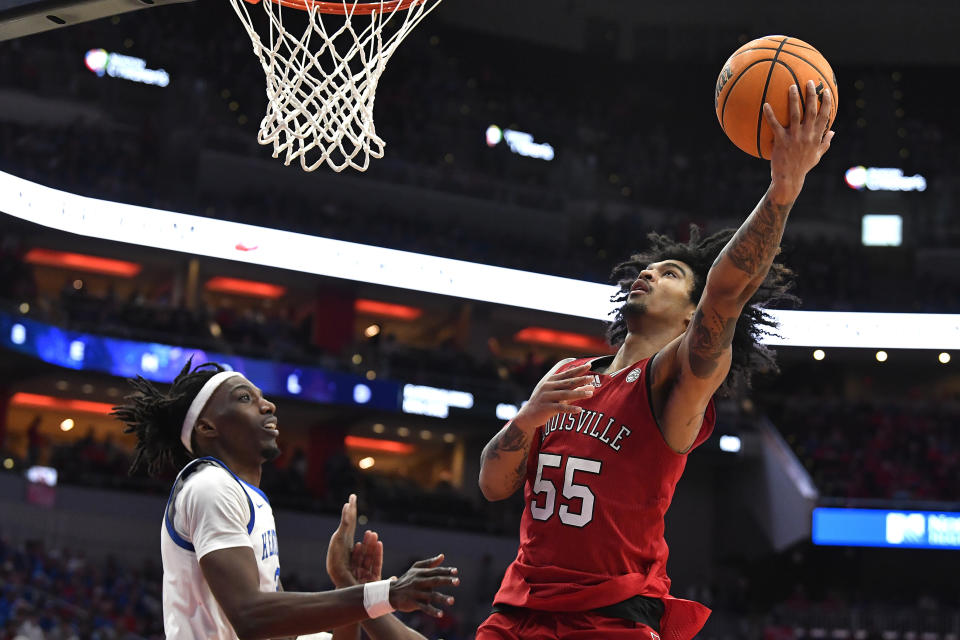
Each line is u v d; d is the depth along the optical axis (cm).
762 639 1922
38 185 1844
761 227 284
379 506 1995
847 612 1948
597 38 2659
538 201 2373
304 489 1947
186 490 325
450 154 2405
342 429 2147
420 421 2119
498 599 310
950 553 2144
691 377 296
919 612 1938
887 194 2453
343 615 293
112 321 1875
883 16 2594
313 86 503
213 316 2083
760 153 304
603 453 306
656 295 331
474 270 2186
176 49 2203
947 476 2125
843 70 2647
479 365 2153
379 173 2258
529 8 2631
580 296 2245
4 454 1766
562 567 302
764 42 306
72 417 2230
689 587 2266
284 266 2052
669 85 2658
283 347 2009
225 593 304
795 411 2336
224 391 352
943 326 2208
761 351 351
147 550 1791
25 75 2039
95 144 2019
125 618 1518
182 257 2025
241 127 2222
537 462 318
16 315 1730
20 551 1569
